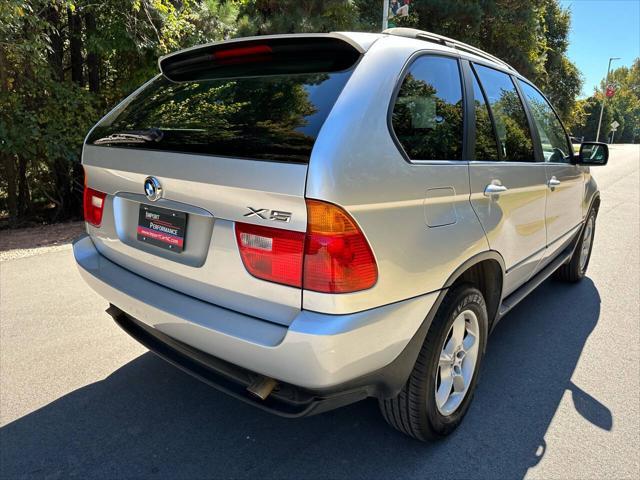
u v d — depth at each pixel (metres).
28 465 2.24
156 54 8.05
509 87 3.09
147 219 2.26
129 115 2.55
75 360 3.15
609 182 14.20
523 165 2.94
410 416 2.25
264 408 1.92
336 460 2.32
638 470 2.28
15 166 8.08
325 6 9.70
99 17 7.64
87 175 2.67
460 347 2.48
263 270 1.81
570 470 2.28
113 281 2.36
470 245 2.30
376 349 1.85
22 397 2.74
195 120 2.13
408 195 1.93
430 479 2.21
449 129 2.34
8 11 5.78
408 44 2.23
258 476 2.20
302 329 1.70
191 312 2.00
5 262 5.11
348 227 1.71
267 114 1.93
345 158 1.72
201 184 1.90
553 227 3.57
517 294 3.21
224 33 8.73
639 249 6.30
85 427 2.51
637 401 2.85
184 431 2.51
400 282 1.90
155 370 3.07
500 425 2.60
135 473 2.21
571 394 2.91
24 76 7.21
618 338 3.66
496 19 16.73
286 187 1.68
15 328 3.55
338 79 1.93
